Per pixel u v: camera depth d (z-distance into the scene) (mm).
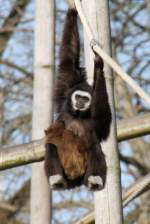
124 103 54094
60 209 52688
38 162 30812
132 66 56594
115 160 27422
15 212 54594
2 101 55469
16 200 55625
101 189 26125
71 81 29781
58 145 26734
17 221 54469
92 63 28250
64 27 30531
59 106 29453
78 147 26688
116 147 27562
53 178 26062
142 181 31484
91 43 24719
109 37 28297
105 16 28375
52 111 32844
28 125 54562
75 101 28203
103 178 26203
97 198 27000
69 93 28938
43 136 32250
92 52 28250
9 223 53938
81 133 27250
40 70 33250
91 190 26203
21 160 29562
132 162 55375
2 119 54875
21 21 58844
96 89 26953
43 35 33656
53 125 27531
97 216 26859
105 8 28484
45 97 32875
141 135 30625
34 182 31562
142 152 54500
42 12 33875
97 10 28344
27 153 29453
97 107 27094
